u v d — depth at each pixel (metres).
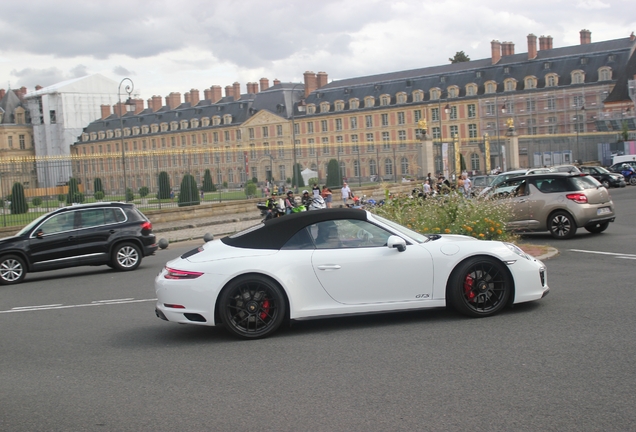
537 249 13.61
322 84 103.56
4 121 101.81
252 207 35.25
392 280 7.42
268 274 7.25
